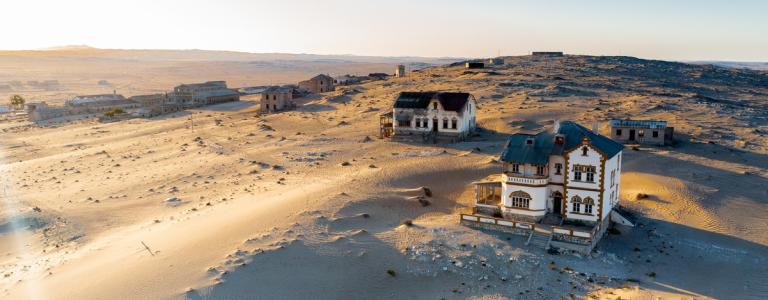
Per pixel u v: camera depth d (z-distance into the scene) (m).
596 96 165.50
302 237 62.78
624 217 68.06
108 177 103.88
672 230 66.00
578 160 64.56
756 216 69.50
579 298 51.31
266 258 57.31
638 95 167.25
